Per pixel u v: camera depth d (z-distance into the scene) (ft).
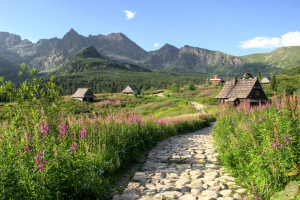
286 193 11.16
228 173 19.26
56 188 11.80
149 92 319.27
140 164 24.44
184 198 14.35
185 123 61.46
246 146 17.76
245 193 14.40
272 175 13.00
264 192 12.47
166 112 131.85
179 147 34.30
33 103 25.62
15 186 10.83
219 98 139.44
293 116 15.16
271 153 13.58
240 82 137.18
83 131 20.62
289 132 14.29
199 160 25.18
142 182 18.07
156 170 21.62
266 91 192.03
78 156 14.19
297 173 12.35
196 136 48.08
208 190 15.38
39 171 11.34
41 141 14.73
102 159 19.60
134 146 28.27
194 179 18.28
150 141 35.88
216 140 35.29
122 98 232.32
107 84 606.96
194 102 192.54
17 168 11.32
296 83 233.96
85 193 14.08
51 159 12.57
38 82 28.19
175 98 222.28
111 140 25.38
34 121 19.20
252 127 19.84
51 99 27.68
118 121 31.55
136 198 14.67
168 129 50.31
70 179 13.10
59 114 24.23
